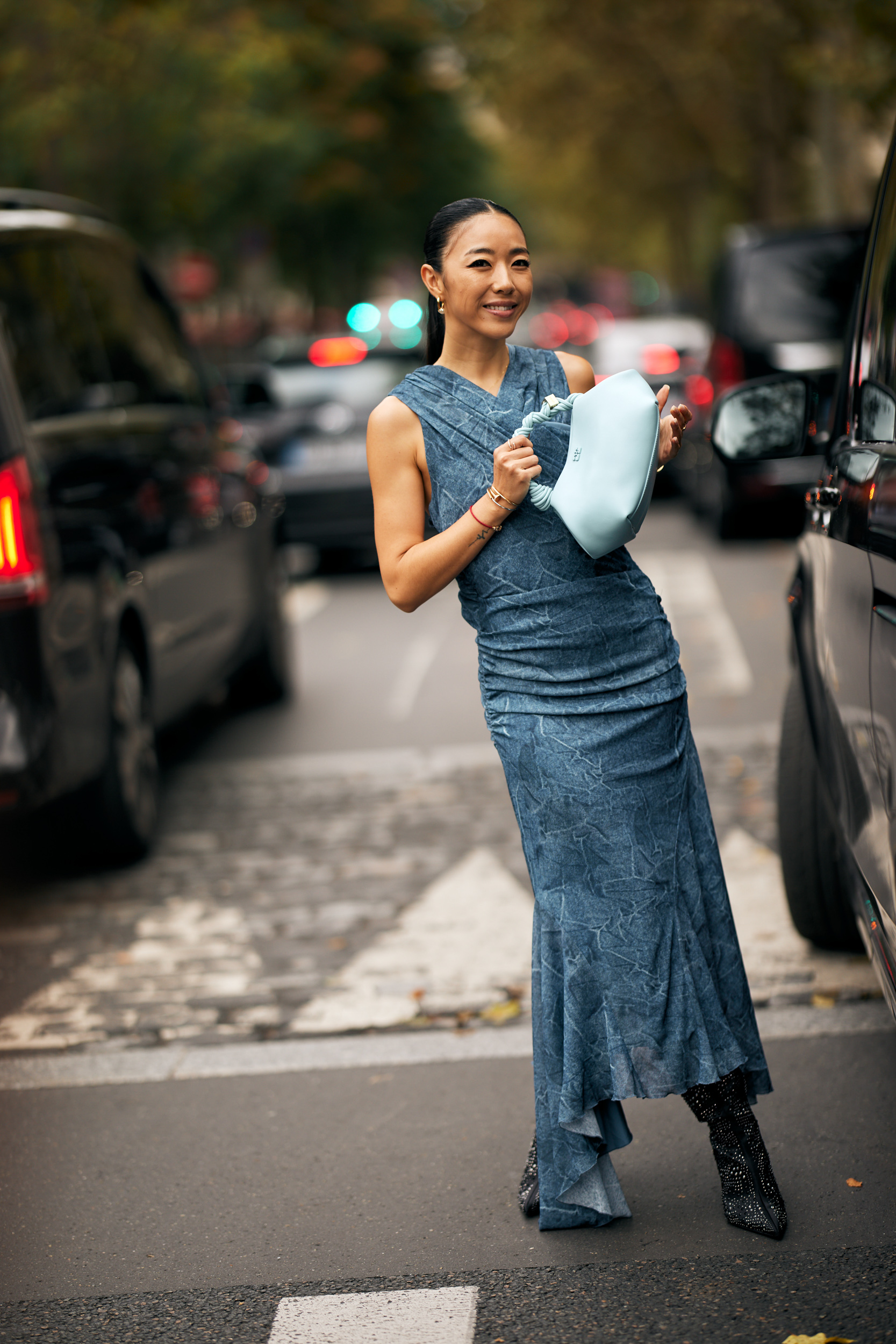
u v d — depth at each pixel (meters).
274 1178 4.02
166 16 18.23
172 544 7.13
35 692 5.53
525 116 33.94
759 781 7.18
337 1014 5.00
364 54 30.02
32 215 7.04
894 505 3.41
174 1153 4.20
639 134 36.53
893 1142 3.97
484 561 3.41
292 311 51.69
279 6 25.03
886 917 3.47
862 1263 3.40
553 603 3.38
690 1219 3.65
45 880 6.59
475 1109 4.32
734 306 13.76
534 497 3.32
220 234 32.19
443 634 11.57
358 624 12.24
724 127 31.73
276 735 8.88
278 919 5.93
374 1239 3.68
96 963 5.60
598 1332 3.22
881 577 3.46
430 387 3.41
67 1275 3.62
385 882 6.25
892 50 13.75
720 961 3.54
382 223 38.34
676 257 58.84
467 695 9.55
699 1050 3.45
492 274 3.33
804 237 13.69
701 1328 3.20
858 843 3.84
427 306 3.54
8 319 6.01
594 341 20.86
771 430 4.55
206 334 38.38
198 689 7.71
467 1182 3.92
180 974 5.44
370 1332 3.29
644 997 3.42
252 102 26.92
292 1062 4.70
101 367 7.02
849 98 16.69
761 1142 3.60
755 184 32.75
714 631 10.75
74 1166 4.17
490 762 7.98
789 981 4.99
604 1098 3.51
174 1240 3.75
